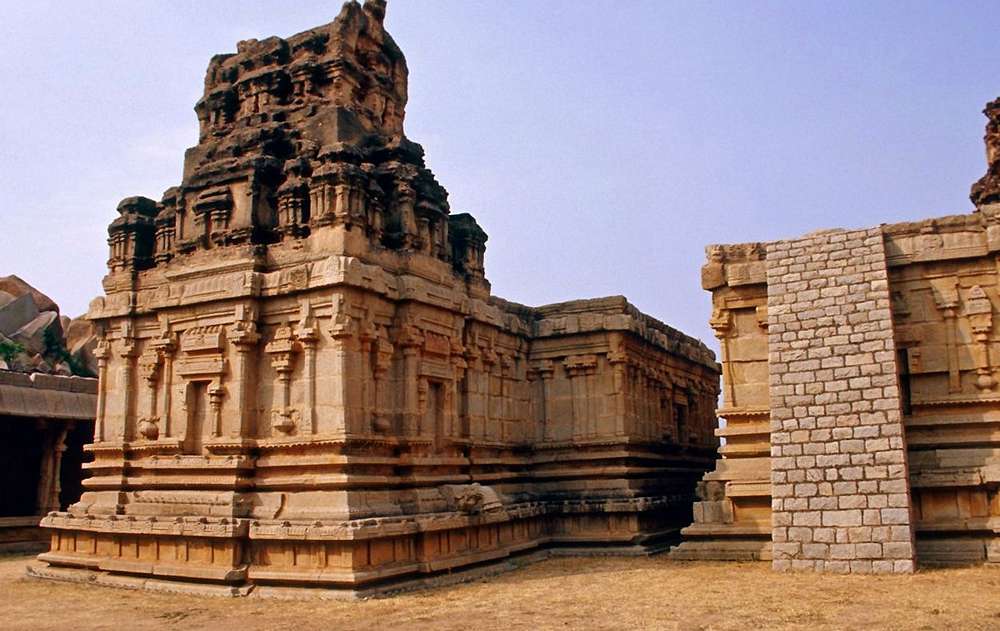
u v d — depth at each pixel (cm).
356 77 2419
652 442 2923
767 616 1493
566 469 2767
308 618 1619
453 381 2369
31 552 3041
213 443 2077
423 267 2292
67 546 2316
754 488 2278
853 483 2034
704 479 2397
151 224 2500
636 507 2612
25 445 3238
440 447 2300
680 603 1653
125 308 2366
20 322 4862
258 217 2228
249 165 2236
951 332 2222
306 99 2367
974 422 2144
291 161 2231
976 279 2220
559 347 2842
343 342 1991
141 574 2059
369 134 2384
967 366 2200
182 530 1981
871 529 1983
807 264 2289
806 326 2219
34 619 1695
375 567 1866
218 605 1788
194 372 2152
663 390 3169
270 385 2097
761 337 2420
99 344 2436
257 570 1897
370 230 2191
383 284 2116
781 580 1884
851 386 2119
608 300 2817
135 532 2078
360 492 1959
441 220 2441
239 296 2100
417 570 1972
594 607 1648
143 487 2236
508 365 2717
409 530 1956
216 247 2248
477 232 2672
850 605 1566
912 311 2264
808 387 2159
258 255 2159
